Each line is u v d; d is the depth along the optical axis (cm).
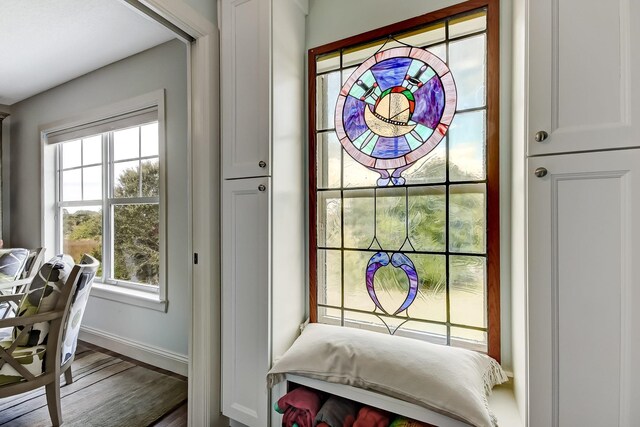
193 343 149
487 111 120
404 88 136
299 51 153
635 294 74
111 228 254
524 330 90
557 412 81
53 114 287
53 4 172
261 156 134
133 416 164
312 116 155
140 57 227
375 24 142
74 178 284
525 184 88
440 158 130
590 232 79
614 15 76
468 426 91
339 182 151
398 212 138
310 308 155
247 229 138
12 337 153
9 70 253
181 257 208
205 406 145
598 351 77
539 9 84
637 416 73
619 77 76
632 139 74
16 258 246
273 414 131
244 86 139
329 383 113
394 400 102
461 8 124
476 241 123
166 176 214
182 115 207
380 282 142
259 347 133
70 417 162
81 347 250
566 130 81
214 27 148
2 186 321
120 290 238
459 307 126
